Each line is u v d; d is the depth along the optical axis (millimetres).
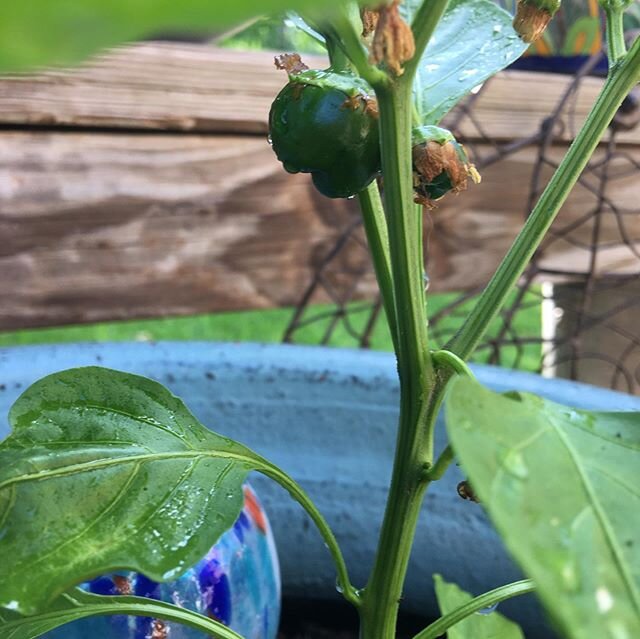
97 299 533
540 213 210
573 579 112
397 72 153
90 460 209
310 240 608
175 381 423
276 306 606
